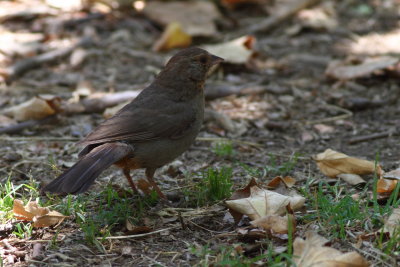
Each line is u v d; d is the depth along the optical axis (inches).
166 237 309.1
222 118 483.5
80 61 601.3
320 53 642.8
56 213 310.5
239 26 708.7
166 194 363.3
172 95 359.3
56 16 698.8
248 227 305.1
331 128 481.1
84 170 306.3
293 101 534.3
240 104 526.0
